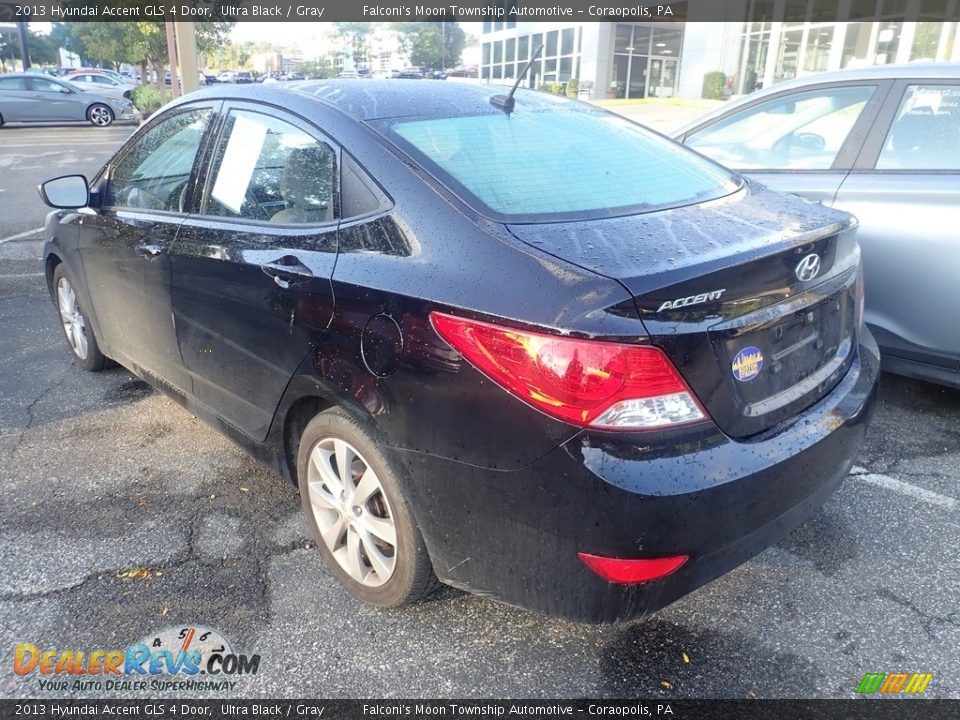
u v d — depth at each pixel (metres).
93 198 3.72
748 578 2.71
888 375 4.42
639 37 32.25
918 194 3.62
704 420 1.95
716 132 4.67
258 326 2.63
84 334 4.27
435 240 2.17
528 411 1.89
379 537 2.39
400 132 2.50
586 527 1.88
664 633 2.46
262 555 2.82
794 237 2.18
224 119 3.04
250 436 2.90
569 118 2.95
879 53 23.44
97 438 3.68
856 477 3.35
